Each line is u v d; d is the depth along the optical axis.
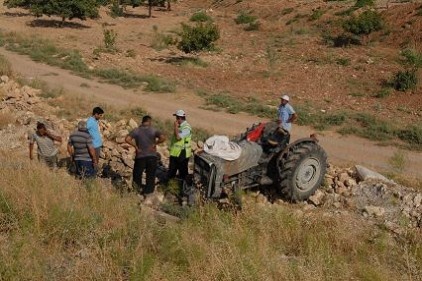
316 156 8.59
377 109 20.48
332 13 40.03
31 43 29.86
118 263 4.93
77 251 5.17
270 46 33.47
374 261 5.81
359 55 29.50
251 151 8.12
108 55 28.19
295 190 8.45
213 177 7.61
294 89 23.48
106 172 9.25
